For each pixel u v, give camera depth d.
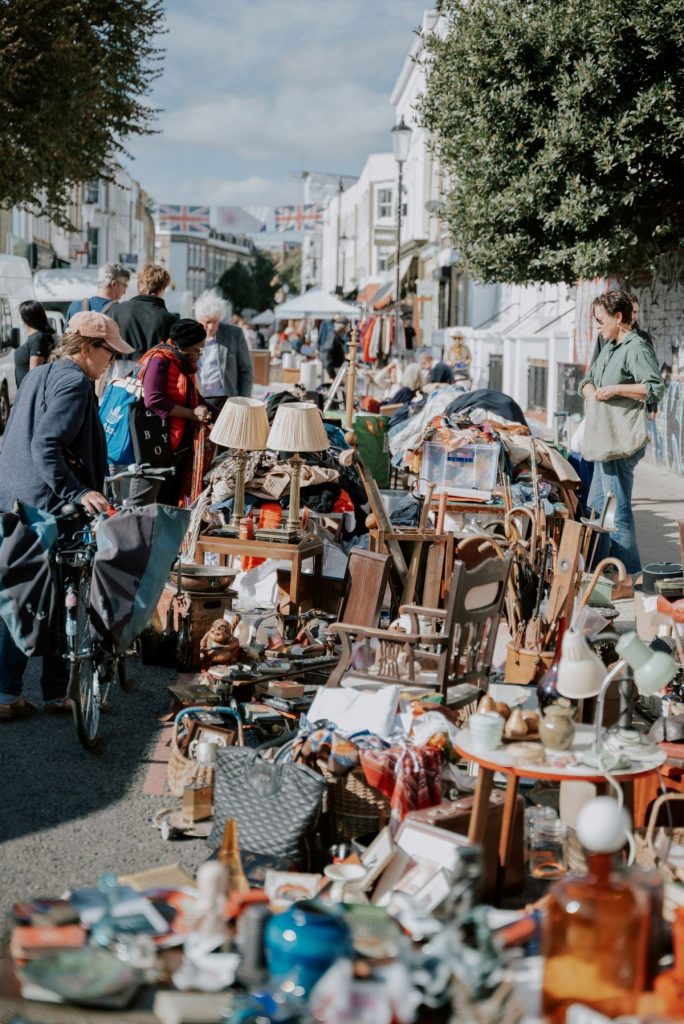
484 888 4.06
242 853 4.20
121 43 24.19
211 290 10.82
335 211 86.62
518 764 3.87
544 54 14.41
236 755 4.43
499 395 10.89
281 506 8.31
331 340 21.64
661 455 17.41
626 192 14.48
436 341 36.84
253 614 7.02
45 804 5.00
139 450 8.66
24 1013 2.80
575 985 2.87
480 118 15.17
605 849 2.91
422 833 4.09
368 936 3.01
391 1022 2.70
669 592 6.55
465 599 5.30
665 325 17.06
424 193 45.69
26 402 5.89
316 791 4.22
